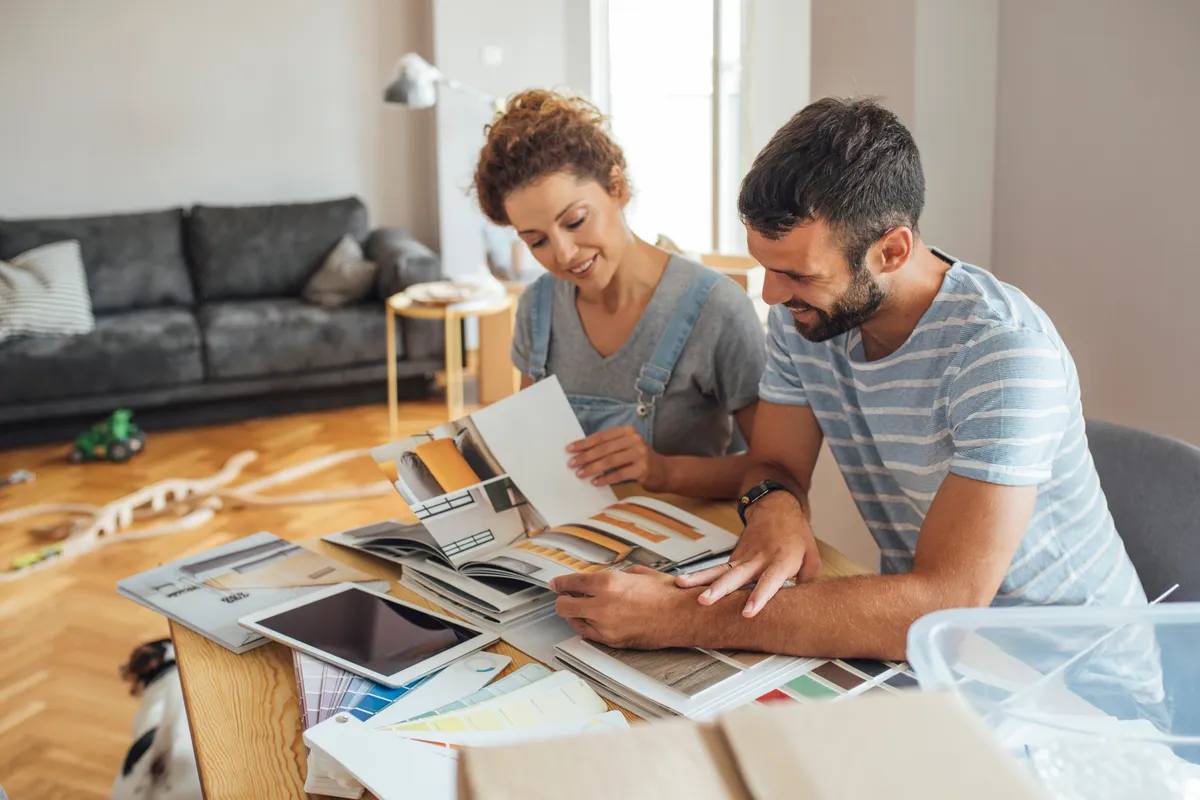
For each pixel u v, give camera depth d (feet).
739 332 5.16
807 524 4.02
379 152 19.40
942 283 3.74
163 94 17.98
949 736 1.27
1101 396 5.97
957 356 3.67
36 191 17.57
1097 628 2.16
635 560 3.96
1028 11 5.95
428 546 4.18
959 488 3.51
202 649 3.67
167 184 18.28
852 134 3.37
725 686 3.20
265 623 3.68
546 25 18.58
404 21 19.06
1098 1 5.57
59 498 12.62
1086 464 3.90
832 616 3.34
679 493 4.87
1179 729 2.16
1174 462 4.18
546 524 4.35
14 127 17.28
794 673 3.28
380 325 15.84
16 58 17.11
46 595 10.02
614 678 3.24
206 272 16.84
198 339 15.16
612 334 5.33
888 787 1.20
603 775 1.22
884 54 6.28
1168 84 5.32
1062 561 3.85
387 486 12.61
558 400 4.75
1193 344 5.43
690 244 17.11
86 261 16.03
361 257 16.66
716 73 13.35
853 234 3.43
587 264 4.90
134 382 14.85
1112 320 5.82
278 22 18.42
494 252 15.92
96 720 7.91
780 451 4.68
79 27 17.35
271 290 17.16
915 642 2.10
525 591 3.83
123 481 13.17
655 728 1.31
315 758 2.91
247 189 18.76
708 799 1.20
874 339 3.99
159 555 10.86
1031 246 6.19
